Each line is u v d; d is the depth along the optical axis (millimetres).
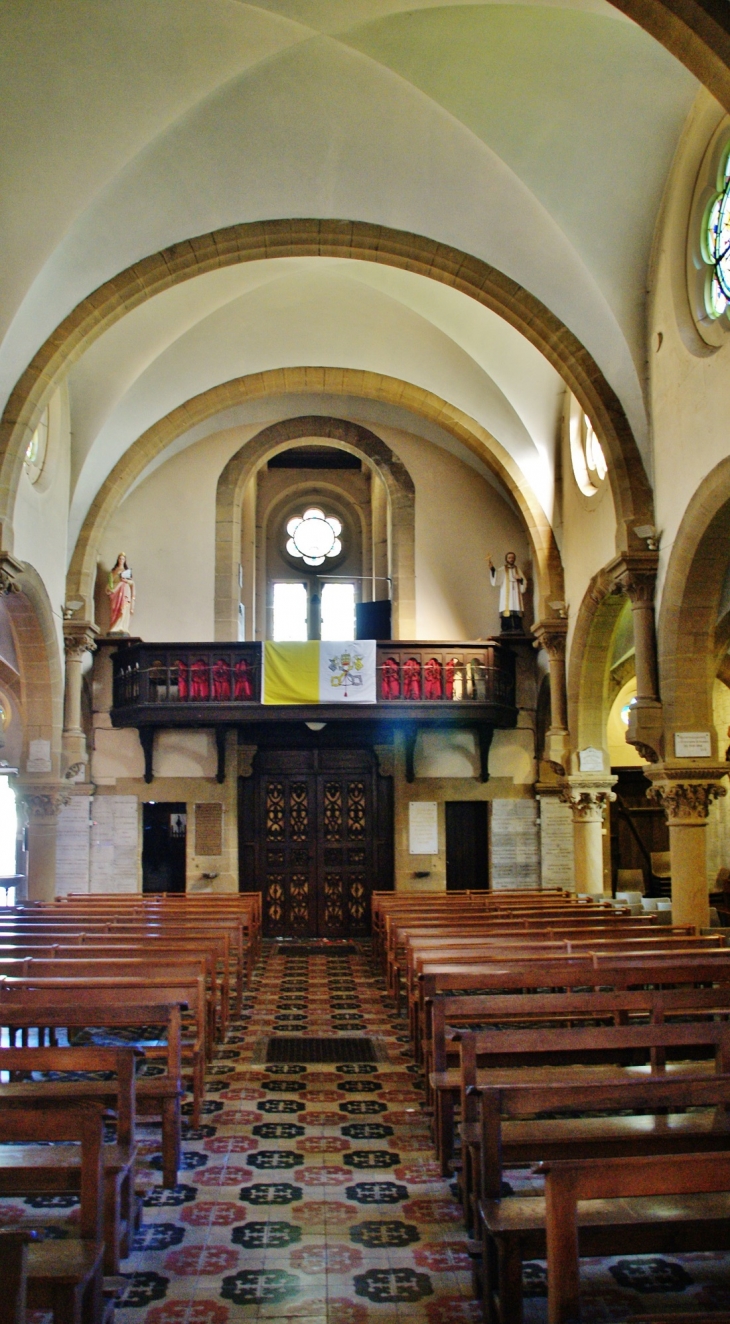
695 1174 3926
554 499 19578
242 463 22641
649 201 13375
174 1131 6809
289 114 12750
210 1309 5191
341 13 11070
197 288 17047
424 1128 8094
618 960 8945
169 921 13430
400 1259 5758
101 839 21359
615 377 14703
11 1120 4695
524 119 12438
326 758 22312
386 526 24906
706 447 12320
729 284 11750
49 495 17750
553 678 19547
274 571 27453
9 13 10633
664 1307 5066
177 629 22078
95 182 12695
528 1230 4566
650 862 23516
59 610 18719
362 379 20391
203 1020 8711
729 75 8688
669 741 13656
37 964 8828
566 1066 8102
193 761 21656
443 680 20641
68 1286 4184
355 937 21859
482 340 17922
